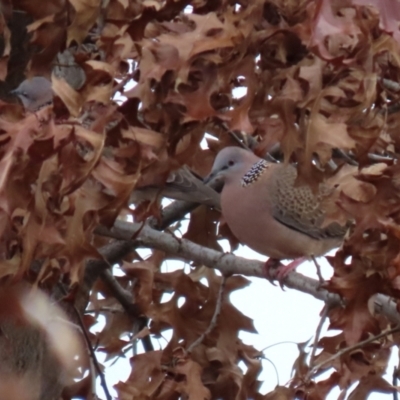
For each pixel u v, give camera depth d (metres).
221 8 8.46
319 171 8.24
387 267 8.10
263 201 11.91
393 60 8.72
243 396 10.68
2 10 8.58
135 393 9.73
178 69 7.77
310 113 7.88
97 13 8.16
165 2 8.02
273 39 8.50
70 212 7.30
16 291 7.13
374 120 8.70
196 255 10.95
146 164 7.72
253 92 8.09
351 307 8.48
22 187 6.72
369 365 9.41
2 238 6.72
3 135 6.56
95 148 6.81
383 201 7.95
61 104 6.95
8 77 11.12
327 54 7.09
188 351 10.29
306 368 9.66
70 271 7.50
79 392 9.98
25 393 9.98
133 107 7.93
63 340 8.43
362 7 7.27
